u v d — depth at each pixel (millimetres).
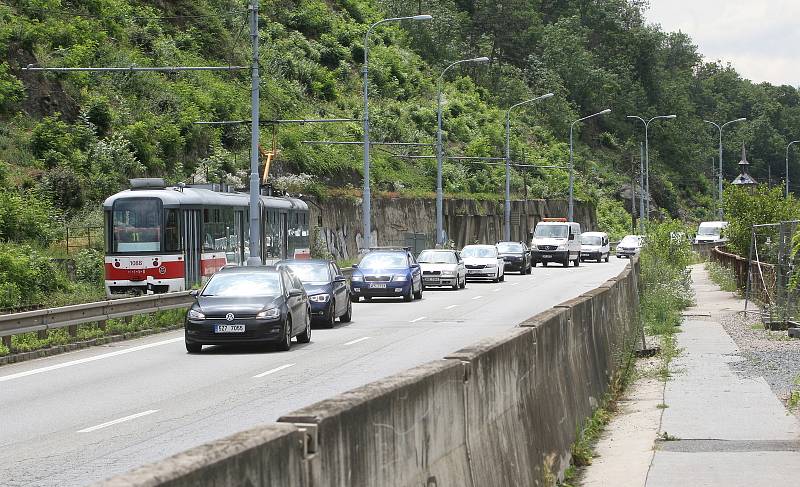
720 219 107812
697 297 40438
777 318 26844
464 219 91375
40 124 51312
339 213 72812
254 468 4352
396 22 128625
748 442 12234
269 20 101125
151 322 30422
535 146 124500
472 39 151875
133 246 38688
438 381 6953
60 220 46094
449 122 108438
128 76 65250
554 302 39812
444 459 6969
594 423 13211
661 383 17766
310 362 21688
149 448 12359
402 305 39906
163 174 59219
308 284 30469
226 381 18891
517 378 9516
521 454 9070
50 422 14578
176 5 85062
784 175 197000
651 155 156125
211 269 41719
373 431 5660
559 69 154250
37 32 59188
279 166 71875
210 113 70938
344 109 96125
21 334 24203
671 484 10062
